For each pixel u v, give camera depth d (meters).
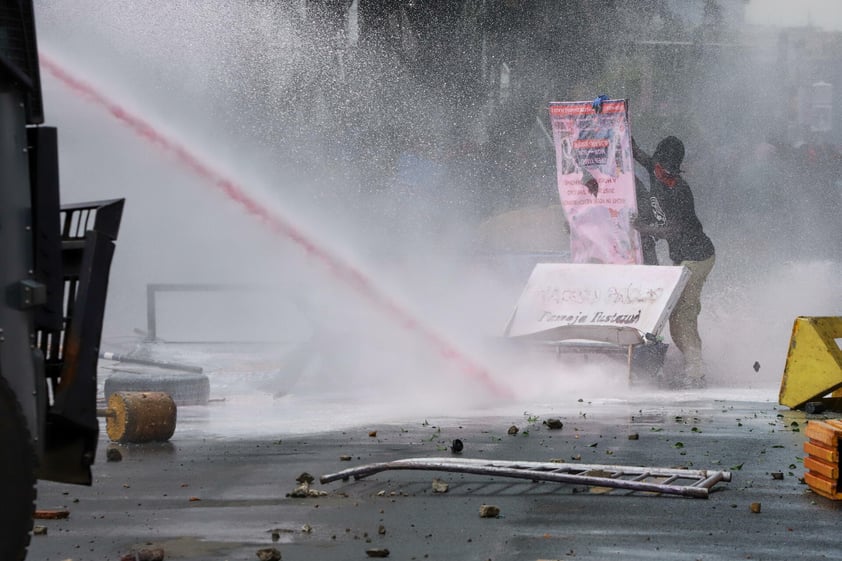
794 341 29.64
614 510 17.97
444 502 18.70
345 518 17.61
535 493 19.33
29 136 13.39
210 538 16.38
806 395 29.17
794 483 20.11
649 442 24.47
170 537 16.47
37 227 13.32
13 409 12.32
